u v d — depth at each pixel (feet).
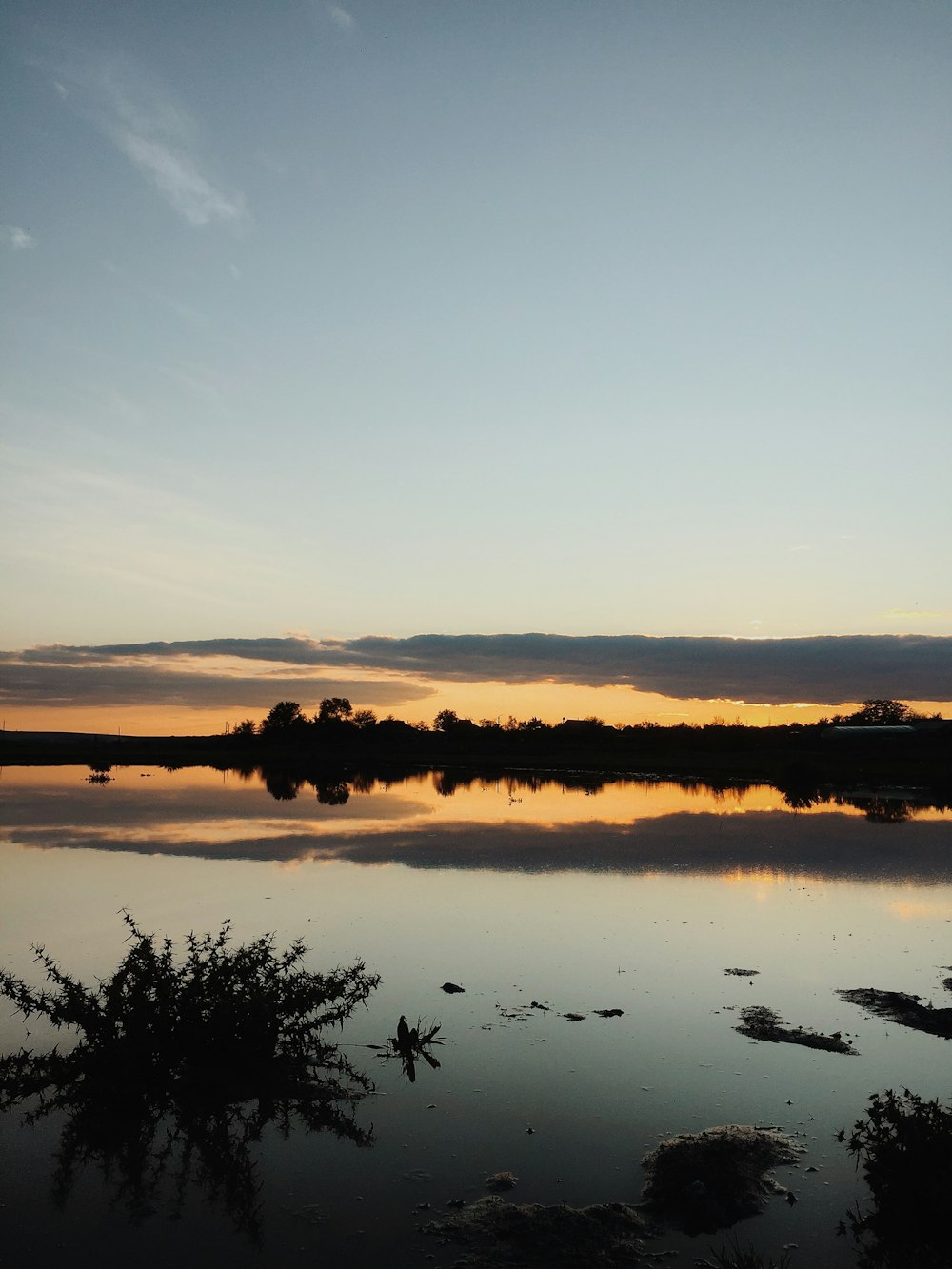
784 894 57.93
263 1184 23.06
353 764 250.16
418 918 51.06
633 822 99.71
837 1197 22.20
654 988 38.65
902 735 283.18
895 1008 35.91
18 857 73.72
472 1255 19.83
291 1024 32.04
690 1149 23.52
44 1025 34.04
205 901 55.52
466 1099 27.94
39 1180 23.45
